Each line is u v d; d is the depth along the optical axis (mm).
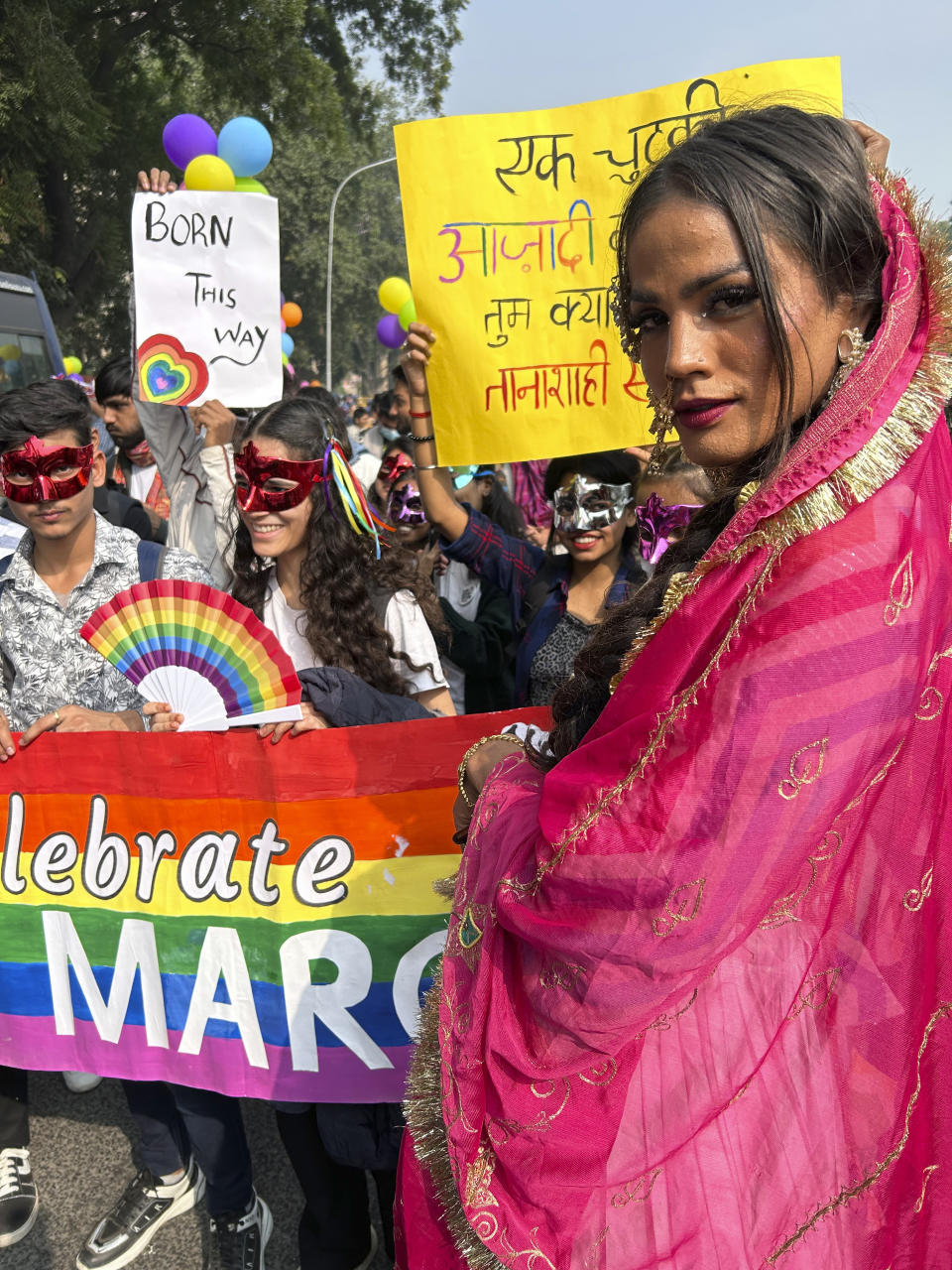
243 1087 2199
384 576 2492
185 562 2576
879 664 887
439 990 1297
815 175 888
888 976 1029
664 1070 1053
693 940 940
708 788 913
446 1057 1187
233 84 23469
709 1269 1035
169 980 2240
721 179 884
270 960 2158
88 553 2521
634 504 2795
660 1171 1056
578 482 2719
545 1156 1096
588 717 1202
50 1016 2350
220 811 2148
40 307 10070
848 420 897
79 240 22734
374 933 2105
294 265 39031
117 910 2256
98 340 27062
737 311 905
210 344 3156
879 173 976
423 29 27688
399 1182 1357
